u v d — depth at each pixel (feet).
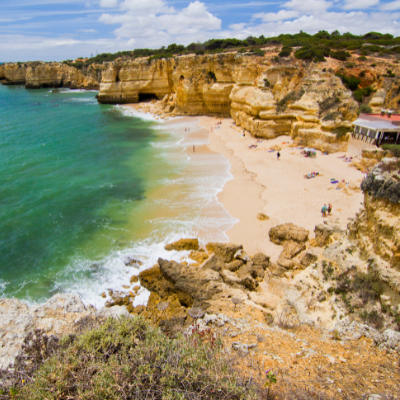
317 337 30.40
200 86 209.26
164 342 20.63
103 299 58.59
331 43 205.36
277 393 20.45
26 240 76.79
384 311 32.96
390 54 177.68
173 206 92.53
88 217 87.15
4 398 17.24
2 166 124.98
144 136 173.78
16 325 24.48
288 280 57.47
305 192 95.50
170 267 60.13
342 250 41.55
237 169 119.85
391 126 112.37
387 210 35.76
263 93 150.00
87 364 18.22
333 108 127.03
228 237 75.92
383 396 20.12
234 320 34.63
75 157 138.51
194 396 16.61
